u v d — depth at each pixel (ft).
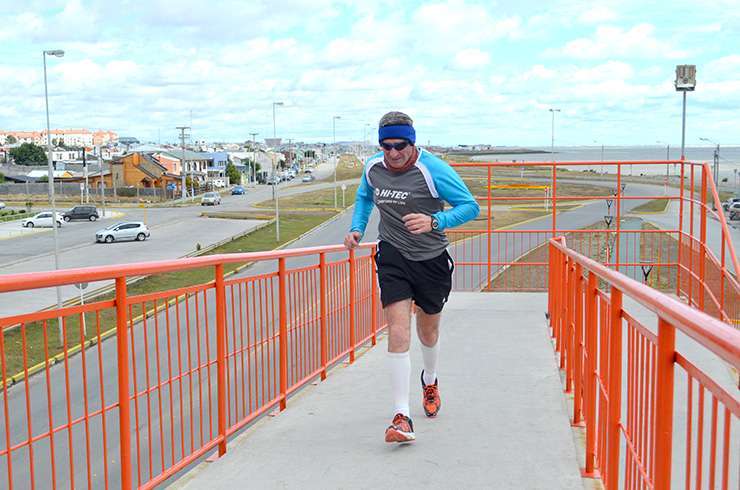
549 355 25.31
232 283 16.34
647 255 44.14
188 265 13.92
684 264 36.04
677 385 16.08
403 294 16.01
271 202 334.85
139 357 22.56
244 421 17.02
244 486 14.10
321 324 22.79
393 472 14.55
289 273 20.45
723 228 27.58
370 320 29.01
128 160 414.82
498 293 38.93
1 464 20.70
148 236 187.52
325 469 14.84
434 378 18.30
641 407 9.76
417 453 15.58
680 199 36.04
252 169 602.85
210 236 190.08
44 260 149.59
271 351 19.17
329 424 17.94
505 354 25.63
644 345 9.68
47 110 113.19
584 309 17.16
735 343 5.49
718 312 29.25
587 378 14.53
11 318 9.36
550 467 14.60
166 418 28.58
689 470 7.42
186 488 14.06
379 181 16.19
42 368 16.47
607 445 12.39
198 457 14.76
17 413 22.93
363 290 27.99
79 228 221.87
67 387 10.46
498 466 14.70
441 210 16.29
